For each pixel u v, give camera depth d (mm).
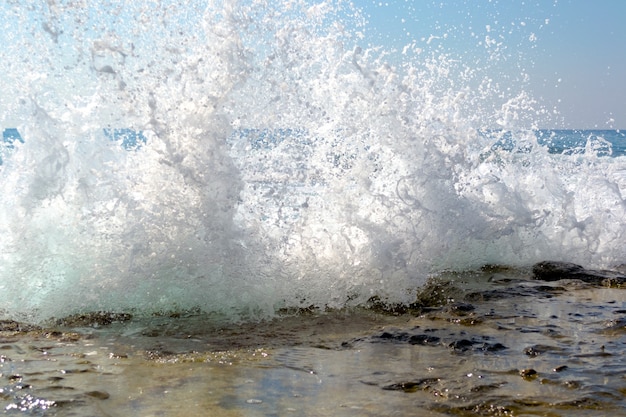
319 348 2574
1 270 3119
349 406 1958
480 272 3975
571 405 1950
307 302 3246
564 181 4672
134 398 2002
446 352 2506
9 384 2096
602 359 2387
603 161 4727
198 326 2883
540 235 4289
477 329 2828
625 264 4309
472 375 2223
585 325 2873
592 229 4328
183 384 2135
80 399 1979
